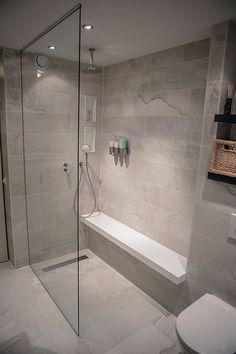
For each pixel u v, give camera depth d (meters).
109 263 2.85
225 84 1.58
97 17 1.51
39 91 2.14
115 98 2.65
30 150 2.37
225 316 1.52
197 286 1.87
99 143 2.94
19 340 1.84
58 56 1.85
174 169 2.11
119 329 1.97
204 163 1.71
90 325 2.00
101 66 2.74
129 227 2.67
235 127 1.69
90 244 3.15
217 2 1.29
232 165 1.49
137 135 2.43
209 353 1.27
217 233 1.70
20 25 1.68
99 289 2.45
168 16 1.47
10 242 2.75
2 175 2.63
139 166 2.46
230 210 1.61
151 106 2.25
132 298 2.34
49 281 2.35
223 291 1.71
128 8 1.38
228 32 1.51
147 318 2.09
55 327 1.96
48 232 2.34
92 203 3.05
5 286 2.43
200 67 1.83
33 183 2.44
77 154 1.91
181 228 2.12
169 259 2.09
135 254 2.21
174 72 2.01
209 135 1.66
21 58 2.28
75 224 1.99
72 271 2.01
